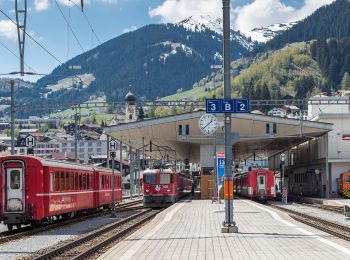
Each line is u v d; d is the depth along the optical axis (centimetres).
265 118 6328
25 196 2711
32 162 2730
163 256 1505
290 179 9925
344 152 7138
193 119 6356
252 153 10375
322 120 7206
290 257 1454
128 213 4347
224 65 2172
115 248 1709
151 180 5266
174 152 9569
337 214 3934
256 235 2066
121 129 6425
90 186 3884
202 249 1653
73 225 3083
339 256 1466
